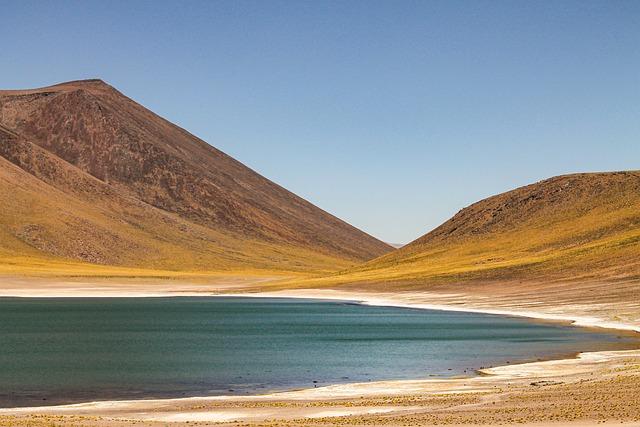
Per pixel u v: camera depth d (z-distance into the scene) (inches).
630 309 3892.7
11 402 1738.4
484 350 2608.3
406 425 1206.3
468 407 1400.1
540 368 2091.5
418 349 2687.0
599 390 1502.2
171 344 2938.0
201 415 1432.1
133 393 1857.8
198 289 7372.1
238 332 3408.0
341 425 1228.5
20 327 3671.3
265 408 1507.1
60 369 2265.0
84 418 1374.3
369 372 2164.1
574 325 3454.7
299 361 2415.1
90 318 4239.7
